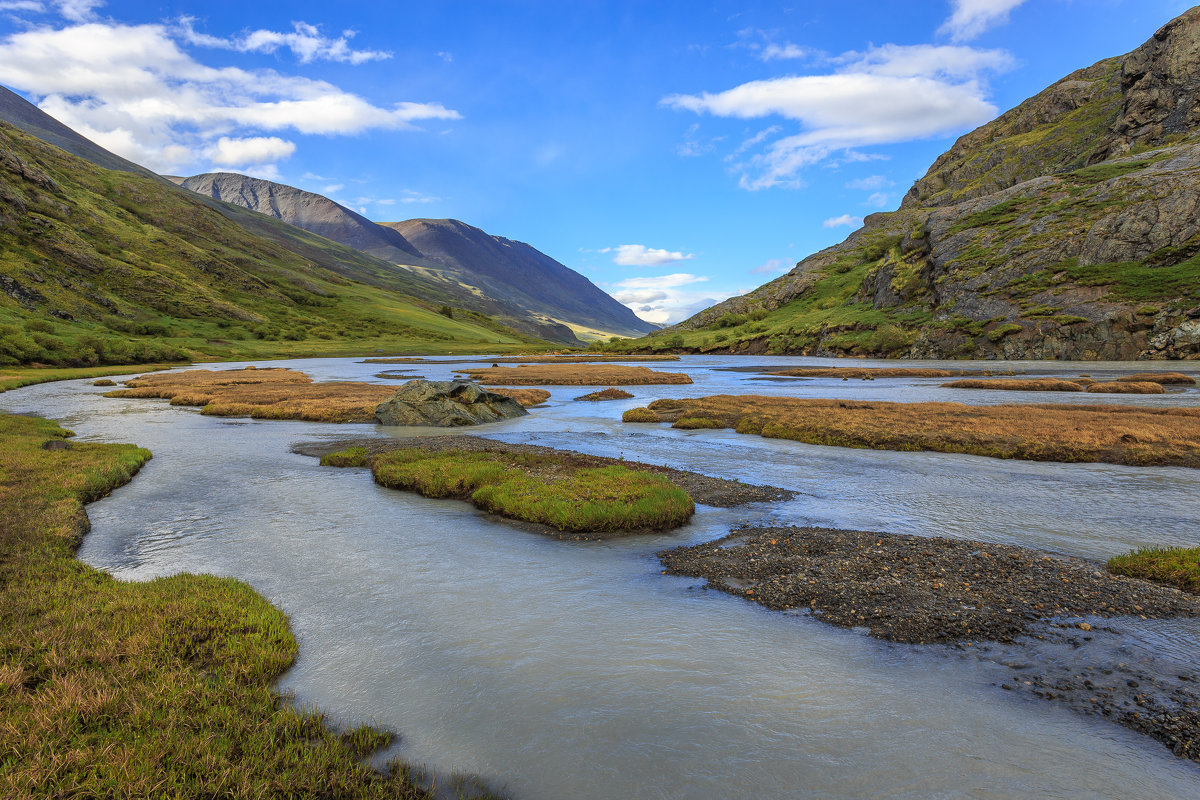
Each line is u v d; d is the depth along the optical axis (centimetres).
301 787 604
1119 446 2697
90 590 1134
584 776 654
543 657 930
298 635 1003
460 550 1474
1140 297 10581
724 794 623
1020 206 14962
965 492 2084
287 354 16725
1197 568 1202
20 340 9725
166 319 17600
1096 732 723
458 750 700
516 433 3650
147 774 593
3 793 542
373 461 2506
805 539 1508
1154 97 17000
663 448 3050
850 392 6097
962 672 870
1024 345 11375
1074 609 1074
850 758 682
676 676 870
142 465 2580
